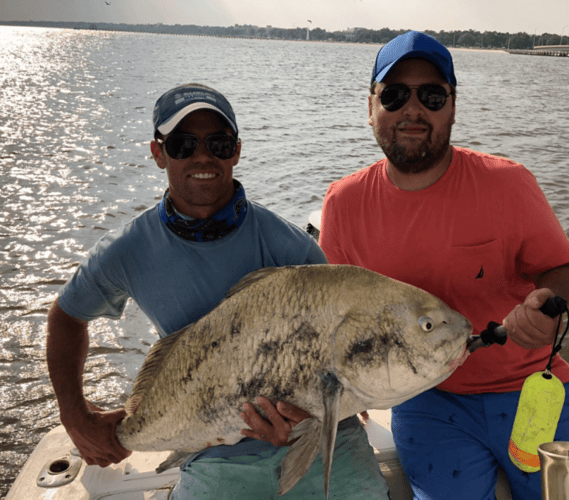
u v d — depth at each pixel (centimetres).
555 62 15800
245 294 196
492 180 273
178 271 214
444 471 257
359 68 8306
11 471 450
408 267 287
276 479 209
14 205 1091
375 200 294
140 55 9025
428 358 187
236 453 214
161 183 1288
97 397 534
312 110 2892
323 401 185
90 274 219
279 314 190
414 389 191
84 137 1881
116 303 235
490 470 260
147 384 213
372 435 298
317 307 188
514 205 271
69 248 885
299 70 6969
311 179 1355
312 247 226
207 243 211
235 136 209
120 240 216
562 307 191
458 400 275
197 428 202
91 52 9369
